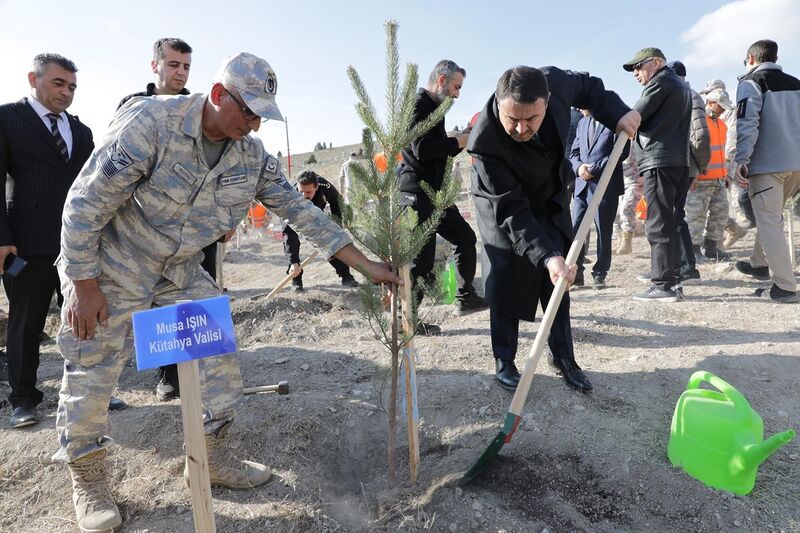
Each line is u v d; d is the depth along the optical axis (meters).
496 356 3.09
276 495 2.39
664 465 2.45
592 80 3.02
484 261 3.00
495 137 2.65
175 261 2.20
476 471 2.39
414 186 3.86
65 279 2.06
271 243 11.66
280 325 4.87
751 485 2.28
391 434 2.38
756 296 4.63
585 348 3.72
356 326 4.75
